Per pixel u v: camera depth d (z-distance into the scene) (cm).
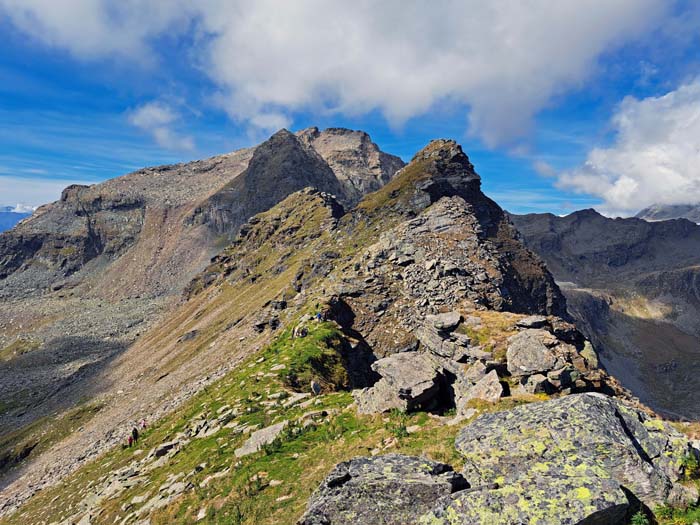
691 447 1478
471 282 6994
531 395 2539
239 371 5853
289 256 16738
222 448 3262
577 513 1198
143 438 5197
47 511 4325
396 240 8350
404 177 14488
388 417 2869
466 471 1612
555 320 3366
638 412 1602
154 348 16612
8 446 11169
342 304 6962
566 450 1445
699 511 1277
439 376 3133
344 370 5253
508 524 1213
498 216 15275
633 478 1354
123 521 2798
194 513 2417
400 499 1501
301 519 1556
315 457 2578
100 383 15050
